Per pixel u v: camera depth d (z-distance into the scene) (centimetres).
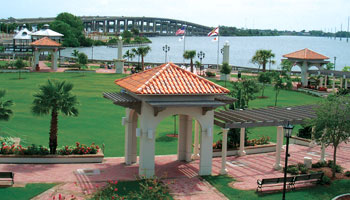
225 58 7950
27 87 6069
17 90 5759
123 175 2409
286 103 5447
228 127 2455
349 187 2284
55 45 8544
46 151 2695
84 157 2691
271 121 2558
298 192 2195
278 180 2197
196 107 2397
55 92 2692
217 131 3875
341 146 3322
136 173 2459
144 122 2306
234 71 9675
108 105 4931
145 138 2327
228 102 2528
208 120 2439
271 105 5275
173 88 2314
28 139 3272
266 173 2538
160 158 2867
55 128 2708
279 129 2603
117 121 4112
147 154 2341
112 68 9838
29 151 2652
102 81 7094
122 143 3319
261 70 9731
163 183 2275
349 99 2498
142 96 2291
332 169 2583
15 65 8200
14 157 2592
